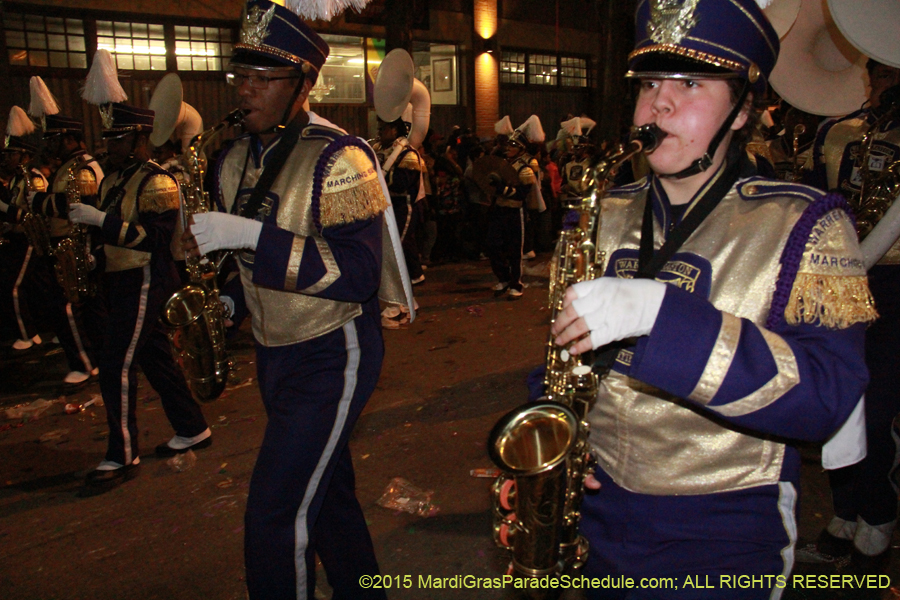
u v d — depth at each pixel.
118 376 3.49
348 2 2.28
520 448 1.38
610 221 1.47
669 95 1.23
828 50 2.76
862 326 1.19
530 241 9.91
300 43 2.05
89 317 4.53
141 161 3.56
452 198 10.15
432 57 14.01
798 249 1.16
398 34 10.09
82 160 4.29
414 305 2.31
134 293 3.42
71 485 3.60
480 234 10.11
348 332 2.06
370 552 2.26
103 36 10.25
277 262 1.89
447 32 13.98
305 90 2.12
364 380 2.08
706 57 1.17
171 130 3.86
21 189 5.57
